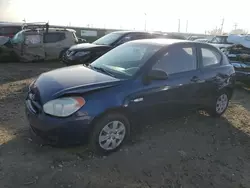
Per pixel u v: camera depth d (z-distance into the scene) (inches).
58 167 120.4
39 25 502.3
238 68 301.1
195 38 958.4
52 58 482.3
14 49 451.5
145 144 148.4
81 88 124.6
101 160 128.9
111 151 134.6
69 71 151.9
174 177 121.0
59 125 117.0
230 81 195.3
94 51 366.3
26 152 130.9
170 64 155.3
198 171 127.7
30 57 458.0
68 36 497.0
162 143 151.5
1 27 560.7
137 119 141.5
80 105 119.0
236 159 142.4
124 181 114.8
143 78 139.4
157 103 146.5
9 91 243.4
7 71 358.9
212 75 178.4
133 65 146.9
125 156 134.1
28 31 454.0
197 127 179.5
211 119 196.7
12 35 567.2
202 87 172.1
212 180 121.8
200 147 151.8
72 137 120.7
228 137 168.6
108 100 125.2
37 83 138.0
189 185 116.6
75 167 121.5
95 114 121.7
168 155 139.1
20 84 276.4
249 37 392.2
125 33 405.7
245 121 199.5
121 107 129.6
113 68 152.2
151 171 123.7
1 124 162.1
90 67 163.3
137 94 135.5
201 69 173.0
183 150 146.1
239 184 120.7
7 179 109.5
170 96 152.5
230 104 243.3
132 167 125.3
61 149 135.6
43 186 107.3
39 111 122.0
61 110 117.3
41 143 140.0
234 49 375.2
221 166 134.2
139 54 156.1
